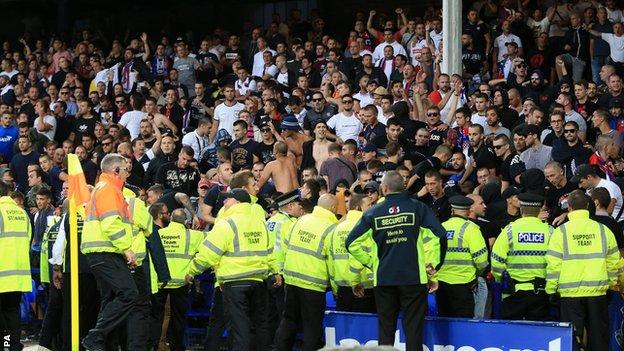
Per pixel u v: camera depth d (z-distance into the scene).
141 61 34.31
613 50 28.94
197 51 36.72
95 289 19.11
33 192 24.45
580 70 29.09
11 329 19.33
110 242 17.05
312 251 17.80
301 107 28.25
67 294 19.19
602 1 31.00
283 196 19.70
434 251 16.42
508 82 27.75
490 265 18.67
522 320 16.67
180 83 33.66
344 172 22.67
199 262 17.86
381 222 16.53
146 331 17.72
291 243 18.03
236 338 17.72
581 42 29.30
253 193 18.86
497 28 30.78
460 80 25.52
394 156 21.95
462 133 23.94
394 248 16.45
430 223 16.41
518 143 21.64
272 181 23.50
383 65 30.61
